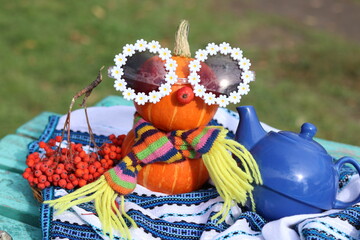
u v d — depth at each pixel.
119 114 0.99
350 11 2.50
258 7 2.48
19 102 1.52
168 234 0.75
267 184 0.74
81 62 1.76
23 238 0.78
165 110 0.76
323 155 0.75
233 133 0.95
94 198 0.75
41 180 0.79
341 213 0.72
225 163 0.75
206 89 0.75
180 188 0.79
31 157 0.82
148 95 0.75
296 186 0.73
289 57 1.92
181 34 0.78
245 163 0.75
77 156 0.80
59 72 1.69
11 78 1.62
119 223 0.74
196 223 0.77
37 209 0.82
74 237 0.75
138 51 0.76
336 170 0.75
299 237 0.72
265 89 1.67
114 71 0.75
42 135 0.94
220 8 2.42
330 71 1.82
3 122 1.42
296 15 2.41
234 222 0.77
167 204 0.78
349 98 1.65
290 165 0.73
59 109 1.50
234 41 2.04
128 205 0.77
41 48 1.82
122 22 2.11
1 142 0.96
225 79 0.75
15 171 0.91
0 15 2.03
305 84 1.73
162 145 0.76
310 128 0.76
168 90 0.74
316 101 1.62
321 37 2.12
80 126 0.96
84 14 2.13
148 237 0.74
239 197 0.75
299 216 0.73
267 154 0.75
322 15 2.43
